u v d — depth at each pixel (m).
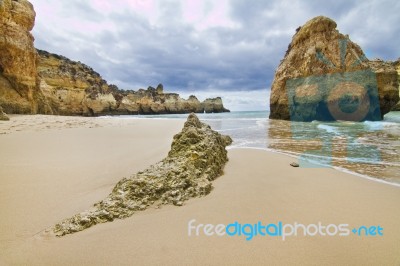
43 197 3.60
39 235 2.64
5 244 2.47
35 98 20.59
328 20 24.72
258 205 3.43
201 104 79.88
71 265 2.18
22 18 19.06
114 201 3.24
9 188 3.92
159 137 9.55
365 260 2.24
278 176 4.90
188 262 2.21
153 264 2.19
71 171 4.84
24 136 8.63
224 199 3.64
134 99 60.03
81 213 3.00
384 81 23.25
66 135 9.34
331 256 2.29
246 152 7.45
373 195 3.86
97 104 44.53
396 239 2.57
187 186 3.77
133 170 4.98
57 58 37.22
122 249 2.40
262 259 2.25
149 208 3.29
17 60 18.30
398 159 6.73
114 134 10.14
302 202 3.55
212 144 5.17
